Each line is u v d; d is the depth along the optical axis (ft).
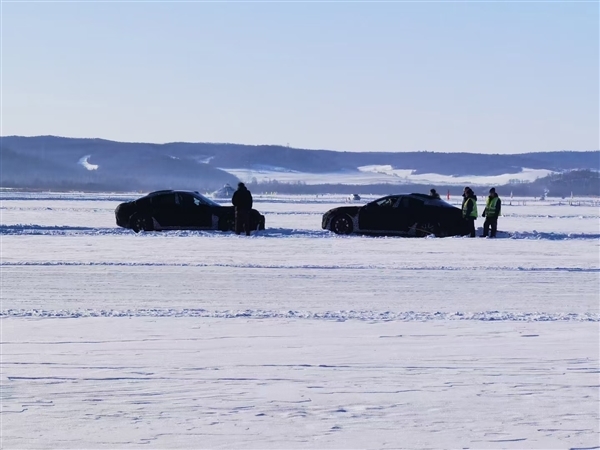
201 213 109.81
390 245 91.40
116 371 30.35
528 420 24.36
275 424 23.80
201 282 57.82
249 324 40.91
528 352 34.35
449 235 105.60
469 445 22.00
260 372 30.32
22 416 24.50
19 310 44.91
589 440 22.49
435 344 36.04
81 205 226.79
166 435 22.74
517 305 48.62
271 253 80.33
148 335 37.70
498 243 96.32
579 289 55.98
